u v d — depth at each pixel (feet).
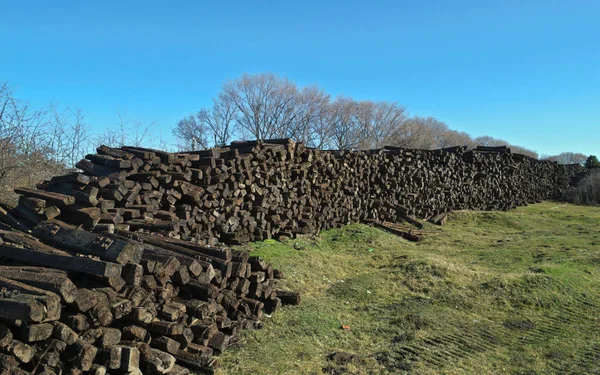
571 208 72.69
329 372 14.89
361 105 130.93
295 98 117.91
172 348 13.76
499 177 67.46
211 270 16.01
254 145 30.04
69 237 14.53
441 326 19.52
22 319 10.35
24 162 32.27
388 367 15.58
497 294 23.43
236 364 14.79
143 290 13.78
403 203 48.24
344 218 40.19
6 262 14.14
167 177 23.26
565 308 22.06
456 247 37.01
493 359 16.61
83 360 11.21
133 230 20.86
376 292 23.61
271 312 19.30
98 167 22.41
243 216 28.53
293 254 28.09
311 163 36.17
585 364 16.19
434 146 151.43
